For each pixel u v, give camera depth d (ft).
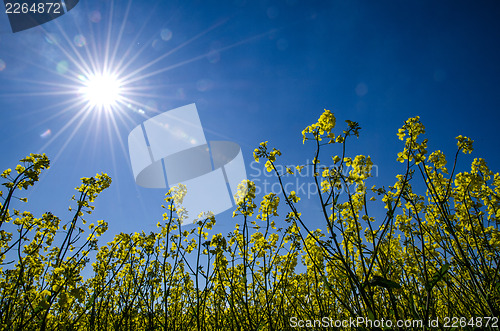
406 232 1.95
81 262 1.81
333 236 1.30
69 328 1.82
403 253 2.06
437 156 1.93
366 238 1.76
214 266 2.17
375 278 1.23
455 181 2.02
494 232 1.87
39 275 2.11
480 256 1.63
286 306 2.38
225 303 2.33
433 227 2.03
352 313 1.31
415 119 1.69
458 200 2.04
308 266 2.02
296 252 2.17
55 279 1.51
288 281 2.25
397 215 2.01
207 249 2.27
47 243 2.21
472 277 1.43
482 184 2.10
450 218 1.87
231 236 2.35
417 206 1.87
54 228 2.19
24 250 2.13
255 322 2.02
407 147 1.67
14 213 2.15
